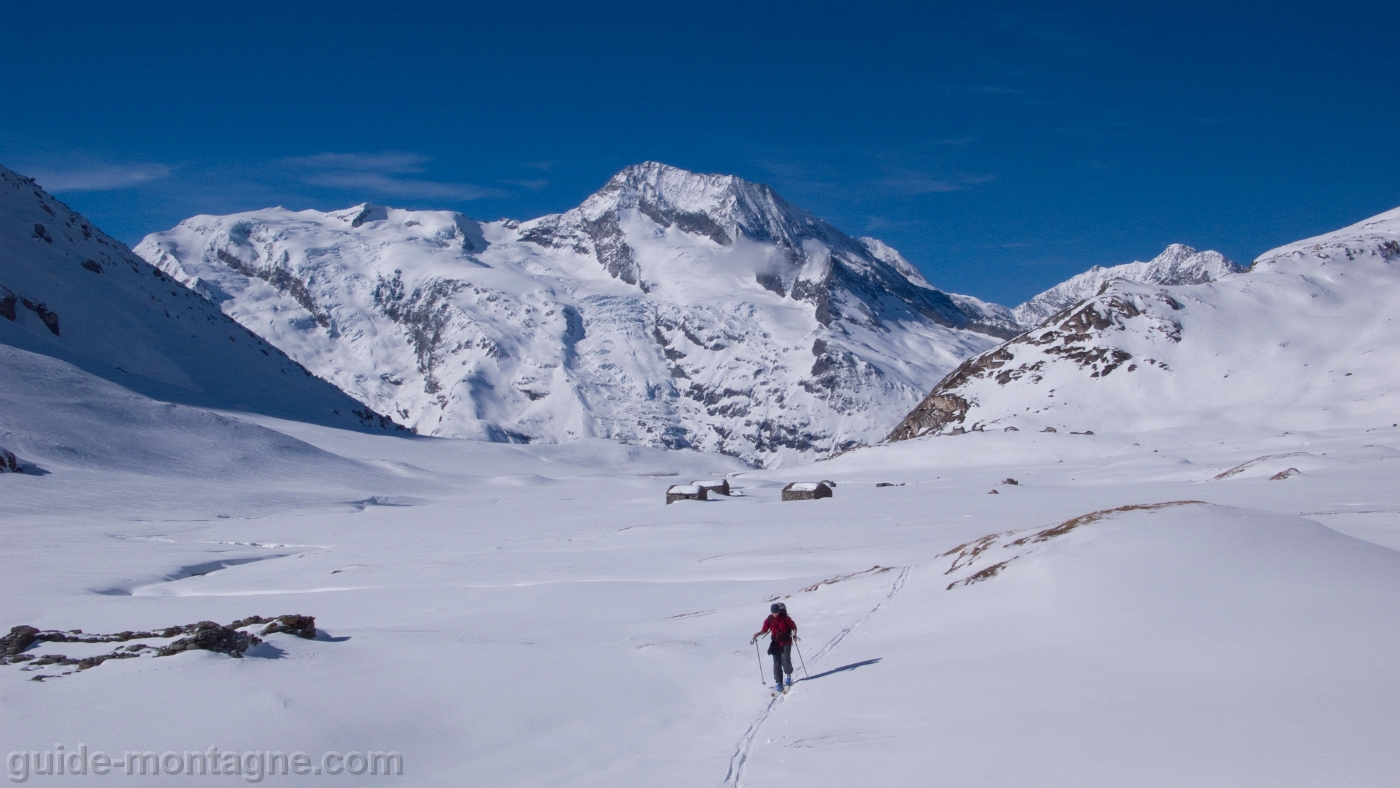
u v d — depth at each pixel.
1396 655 11.61
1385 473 57.88
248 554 58.09
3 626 26.91
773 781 11.22
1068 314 179.62
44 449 100.69
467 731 14.21
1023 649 15.09
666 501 89.38
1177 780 9.17
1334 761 9.00
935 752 11.09
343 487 118.38
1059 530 21.11
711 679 17.47
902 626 19.19
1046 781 9.65
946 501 64.38
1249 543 17.23
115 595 38.91
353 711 14.50
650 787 11.61
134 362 181.62
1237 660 12.57
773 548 39.97
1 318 154.00
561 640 21.12
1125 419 142.38
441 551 52.16
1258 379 145.25
